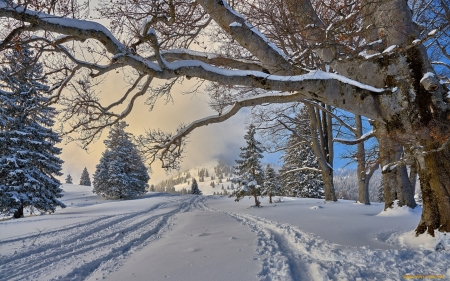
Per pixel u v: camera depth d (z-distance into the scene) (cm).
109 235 862
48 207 2148
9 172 2017
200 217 1255
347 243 555
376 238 607
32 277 467
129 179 4272
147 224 1119
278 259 449
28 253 639
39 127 2241
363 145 1507
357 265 404
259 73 478
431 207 521
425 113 512
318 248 519
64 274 461
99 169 4375
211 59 643
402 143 532
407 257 434
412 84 525
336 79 506
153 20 417
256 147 1997
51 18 368
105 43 413
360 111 539
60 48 457
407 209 920
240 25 479
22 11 347
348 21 470
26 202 2052
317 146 1783
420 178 545
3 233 938
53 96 575
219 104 802
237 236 682
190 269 423
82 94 591
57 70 537
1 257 597
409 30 536
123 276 421
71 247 697
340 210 1203
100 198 4406
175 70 449
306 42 541
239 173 2005
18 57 481
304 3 522
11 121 1983
